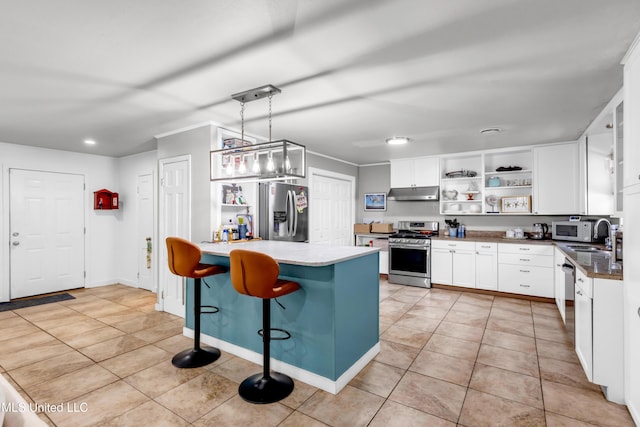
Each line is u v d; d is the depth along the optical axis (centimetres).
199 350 276
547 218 500
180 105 298
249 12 161
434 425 190
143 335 328
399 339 316
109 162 561
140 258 530
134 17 165
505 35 184
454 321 366
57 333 334
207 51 201
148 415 199
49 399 216
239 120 345
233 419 195
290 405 210
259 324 269
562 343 304
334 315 225
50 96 274
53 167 496
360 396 220
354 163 650
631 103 196
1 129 380
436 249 521
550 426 189
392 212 635
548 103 295
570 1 154
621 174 244
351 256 240
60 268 507
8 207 454
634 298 191
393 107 305
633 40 188
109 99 281
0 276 447
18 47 195
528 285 448
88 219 537
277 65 220
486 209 523
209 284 304
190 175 370
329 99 283
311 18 167
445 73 233
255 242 356
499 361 270
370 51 201
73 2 152
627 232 203
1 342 310
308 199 501
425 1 153
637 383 187
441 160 551
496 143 462
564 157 451
